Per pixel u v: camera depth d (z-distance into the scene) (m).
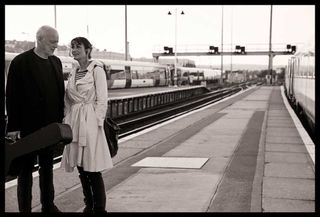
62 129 4.40
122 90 35.94
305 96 16.64
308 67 15.34
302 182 6.66
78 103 4.86
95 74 4.82
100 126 4.78
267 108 23.20
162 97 33.06
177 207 5.47
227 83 92.38
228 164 8.11
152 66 44.22
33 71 4.70
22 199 4.86
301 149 9.73
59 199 5.81
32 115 4.73
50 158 4.97
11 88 4.70
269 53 71.94
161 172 7.46
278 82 84.94
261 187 6.38
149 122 20.38
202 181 6.79
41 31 4.72
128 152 9.53
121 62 36.53
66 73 22.83
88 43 4.92
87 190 5.12
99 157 4.78
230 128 14.04
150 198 5.87
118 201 5.73
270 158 8.66
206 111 21.47
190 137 11.94
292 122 15.80
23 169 4.84
